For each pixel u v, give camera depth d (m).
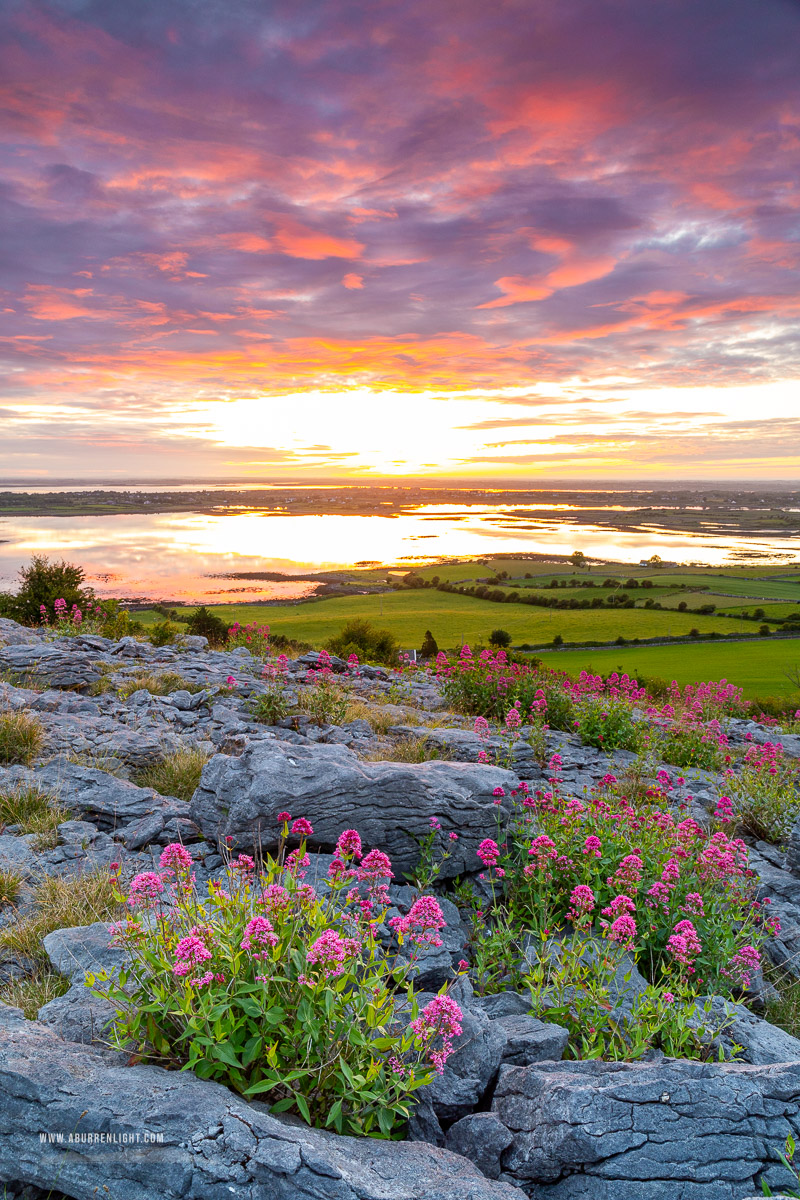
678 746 16.84
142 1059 4.10
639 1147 3.99
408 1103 4.21
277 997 4.05
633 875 6.94
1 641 17.75
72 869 7.30
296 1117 3.93
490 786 8.53
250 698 14.59
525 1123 4.24
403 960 5.77
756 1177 3.92
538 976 5.70
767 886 9.55
